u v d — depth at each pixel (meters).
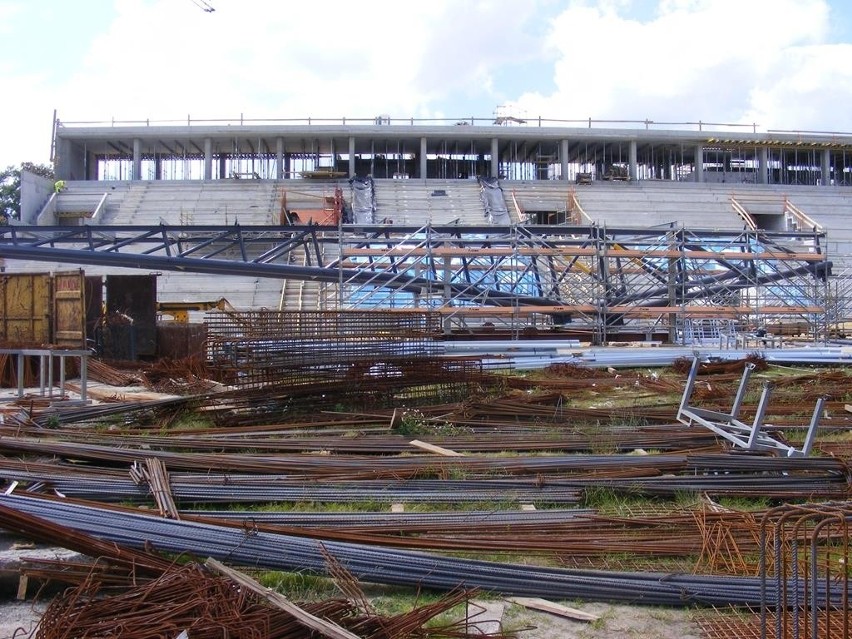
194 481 7.66
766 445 9.30
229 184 51.06
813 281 28.89
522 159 60.56
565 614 5.07
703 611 5.22
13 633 4.57
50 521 5.60
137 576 5.19
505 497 7.46
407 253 25.20
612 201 50.69
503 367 19.66
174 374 17.09
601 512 7.06
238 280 40.41
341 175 53.81
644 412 12.40
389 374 14.02
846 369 21.02
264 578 5.39
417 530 6.43
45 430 10.52
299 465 8.52
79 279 17.48
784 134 55.38
